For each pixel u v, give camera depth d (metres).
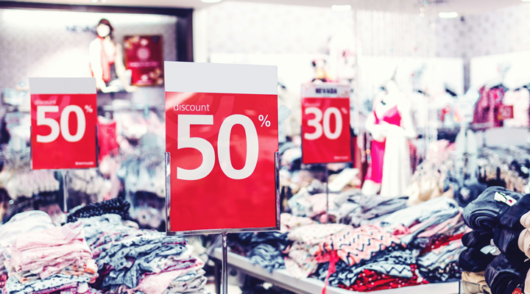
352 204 3.45
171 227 1.57
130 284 1.96
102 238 2.29
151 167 4.10
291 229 3.23
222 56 4.80
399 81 3.90
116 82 4.44
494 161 3.71
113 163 4.10
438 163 3.70
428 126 4.03
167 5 4.29
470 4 3.85
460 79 6.06
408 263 2.42
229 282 3.49
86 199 4.00
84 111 2.81
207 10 5.11
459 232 2.61
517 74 5.18
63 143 2.80
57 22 4.31
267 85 1.67
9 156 3.87
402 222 2.57
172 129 1.58
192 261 2.07
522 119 5.09
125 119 4.23
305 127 3.27
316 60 4.94
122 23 4.47
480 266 2.00
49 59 4.31
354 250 2.40
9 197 3.83
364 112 4.02
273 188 1.68
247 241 3.21
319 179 4.55
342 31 5.43
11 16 4.21
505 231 1.81
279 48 5.36
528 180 3.38
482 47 6.07
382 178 3.78
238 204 1.64
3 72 4.21
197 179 1.60
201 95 1.60
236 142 1.64
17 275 1.87
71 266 1.95
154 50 4.54
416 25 3.90
